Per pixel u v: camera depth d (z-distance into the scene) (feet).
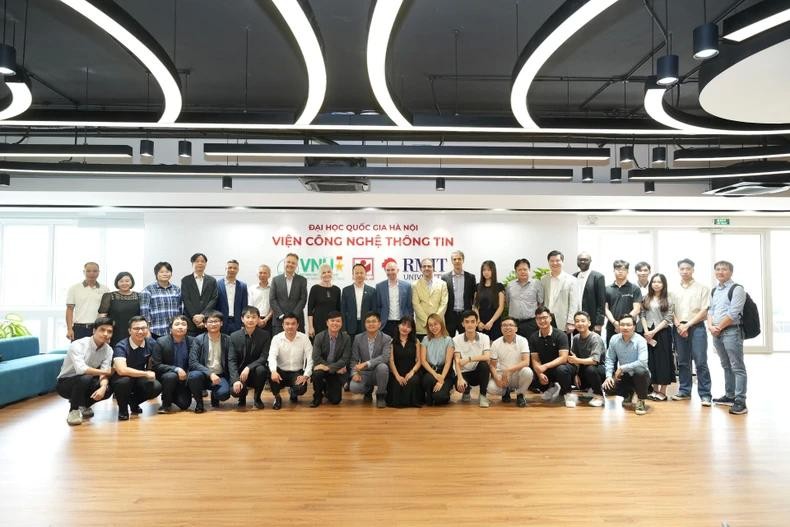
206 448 13.56
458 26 17.24
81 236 33.60
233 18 16.61
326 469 11.94
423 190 30.35
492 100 23.47
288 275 21.47
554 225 32.89
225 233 32.14
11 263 33.86
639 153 30.45
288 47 18.51
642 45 18.48
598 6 9.78
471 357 19.02
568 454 13.09
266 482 11.14
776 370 27.99
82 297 21.71
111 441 14.25
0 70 12.24
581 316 19.31
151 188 29.53
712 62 13.41
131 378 16.89
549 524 9.20
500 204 30.60
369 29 10.90
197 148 29.50
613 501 10.19
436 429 15.46
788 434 14.96
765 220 35.99
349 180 27.45
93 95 22.71
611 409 18.30
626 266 21.53
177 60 19.52
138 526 9.07
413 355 19.06
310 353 18.85
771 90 13.83
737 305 17.72
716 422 16.38
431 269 21.34
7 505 9.98
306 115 15.46
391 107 14.88
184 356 18.34
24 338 22.79
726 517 9.50
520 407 18.56
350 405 18.92
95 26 17.12
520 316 21.39
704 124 16.51
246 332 18.74
